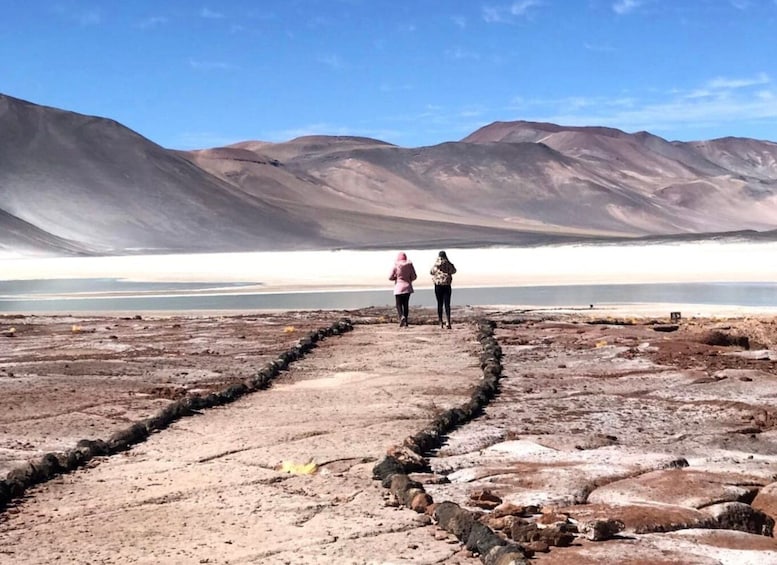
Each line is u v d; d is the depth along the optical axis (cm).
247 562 670
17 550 707
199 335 2255
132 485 895
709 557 649
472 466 933
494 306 3300
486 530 689
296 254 11244
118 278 6044
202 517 784
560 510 757
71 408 1287
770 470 890
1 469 958
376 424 1162
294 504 814
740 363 1616
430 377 1562
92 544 718
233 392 1372
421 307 3250
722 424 1138
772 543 687
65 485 902
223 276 5909
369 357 1833
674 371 1540
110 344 2069
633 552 660
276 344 2044
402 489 821
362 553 681
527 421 1168
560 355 1781
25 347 2023
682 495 799
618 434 1090
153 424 1152
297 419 1201
